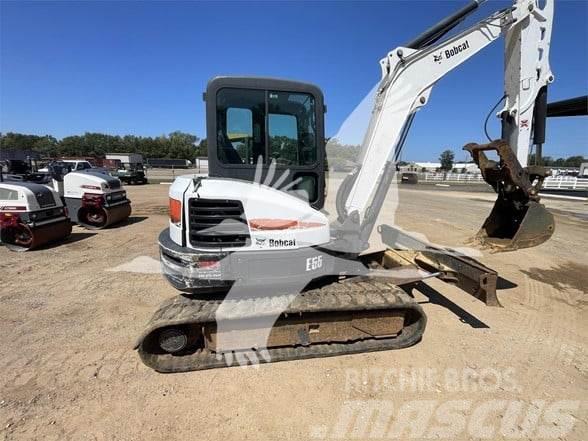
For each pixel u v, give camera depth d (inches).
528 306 192.9
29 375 130.1
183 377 129.8
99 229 391.5
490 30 171.0
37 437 102.0
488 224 188.9
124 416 110.7
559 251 308.0
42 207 305.9
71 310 184.1
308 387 124.6
